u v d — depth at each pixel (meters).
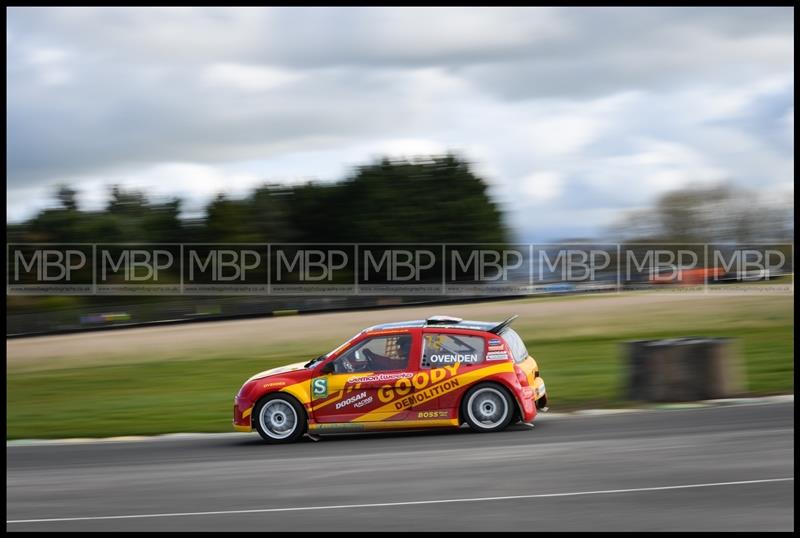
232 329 32.34
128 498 7.00
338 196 64.75
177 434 11.47
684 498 6.18
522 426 9.96
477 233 63.50
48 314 37.28
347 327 30.39
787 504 5.93
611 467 7.32
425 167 64.75
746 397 11.80
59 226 59.72
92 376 22.39
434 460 7.99
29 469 8.87
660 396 11.76
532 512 5.95
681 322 27.19
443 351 9.79
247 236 63.12
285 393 9.82
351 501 6.50
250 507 6.45
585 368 16.94
